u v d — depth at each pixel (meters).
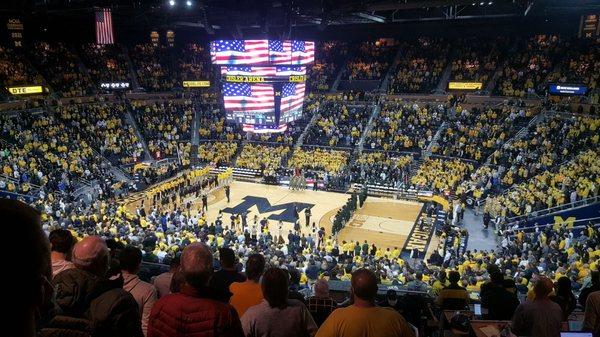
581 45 49.94
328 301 7.07
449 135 47.03
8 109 48.16
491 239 32.62
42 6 42.66
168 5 41.53
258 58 36.47
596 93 43.88
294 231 33.56
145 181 46.00
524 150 40.91
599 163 32.91
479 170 41.03
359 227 36.22
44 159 41.72
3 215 1.53
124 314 3.72
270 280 4.59
